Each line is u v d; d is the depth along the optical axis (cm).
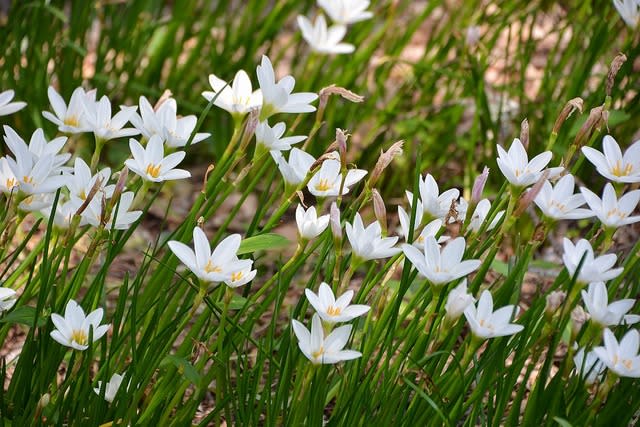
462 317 200
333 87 202
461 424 219
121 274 248
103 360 203
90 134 289
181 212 279
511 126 293
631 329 196
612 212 194
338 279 195
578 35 277
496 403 201
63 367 223
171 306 206
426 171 288
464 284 193
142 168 199
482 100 260
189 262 192
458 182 281
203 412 221
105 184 203
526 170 196
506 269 221
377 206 194
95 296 202
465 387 197
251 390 199
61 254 201
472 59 260
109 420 201
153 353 199
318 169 200
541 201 195
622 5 233
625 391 199
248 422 200
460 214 201
